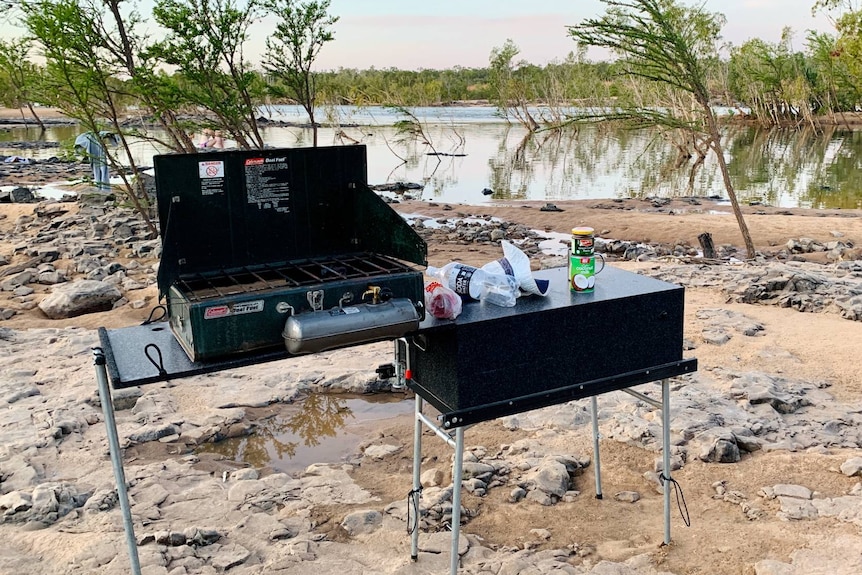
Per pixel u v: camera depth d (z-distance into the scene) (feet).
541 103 203.72
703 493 14.26
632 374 11.57
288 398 20.57
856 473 14.43
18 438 17.31
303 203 11.30
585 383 11.19
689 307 26.76
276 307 9.23
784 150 121.60
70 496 14.39
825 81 186.09
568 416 17.90
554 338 10.82
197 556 12.48
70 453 16.87
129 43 38.06
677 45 40.55
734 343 22.59
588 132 175.11
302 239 11.43
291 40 44.24
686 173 91.81
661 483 14.57
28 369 22.16
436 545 12.71
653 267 34.73
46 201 55.83
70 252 40.16
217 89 42.39
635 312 11.48
